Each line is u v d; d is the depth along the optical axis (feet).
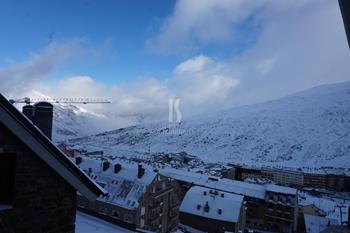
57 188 21.12
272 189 226.79
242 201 173.37
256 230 221.25
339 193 344.28
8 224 18.34
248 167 478.59
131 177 137.49
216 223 159.94
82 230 55.57
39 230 19.94
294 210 214.90
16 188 18.79
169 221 157.17
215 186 228.22
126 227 68.90
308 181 406.21
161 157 472.03
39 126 27.48
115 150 571.28
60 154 20.49
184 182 230.68
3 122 17.87
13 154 18.94
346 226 51.70
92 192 22.45
